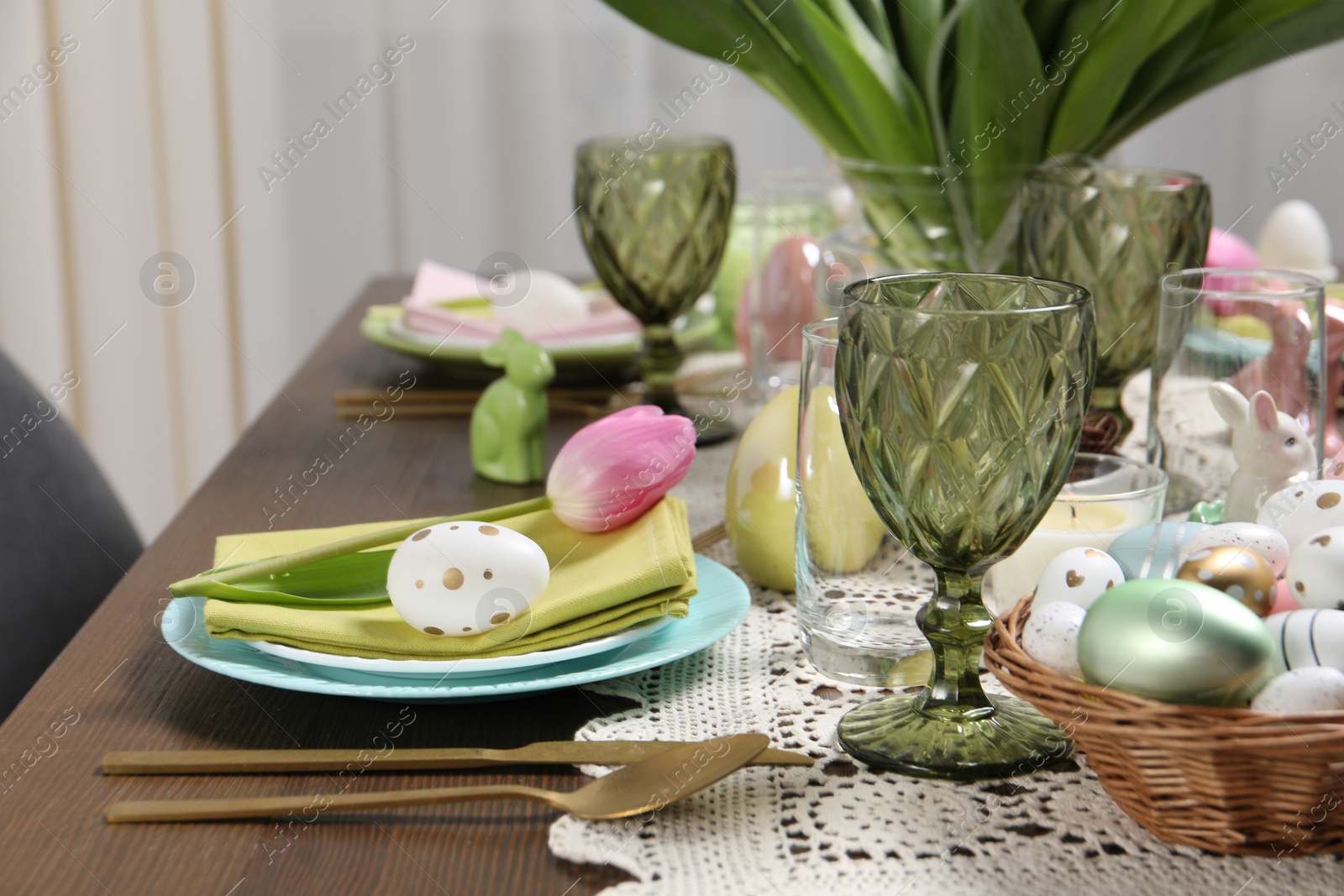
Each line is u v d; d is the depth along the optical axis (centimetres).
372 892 91
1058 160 133
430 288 179
